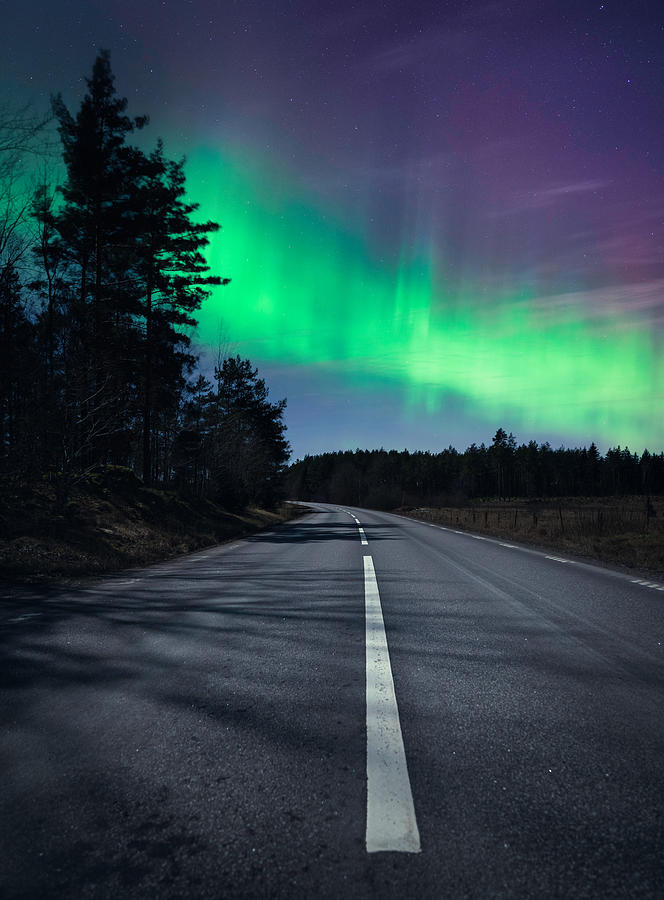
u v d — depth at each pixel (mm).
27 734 2650
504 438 144500
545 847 1725
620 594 6773
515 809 1952
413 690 3287
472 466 138750
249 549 14414
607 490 137625
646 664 3822
